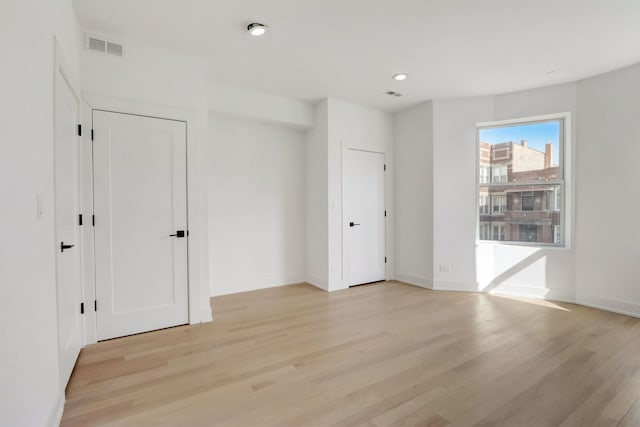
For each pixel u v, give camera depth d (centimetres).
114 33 264
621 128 328
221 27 256
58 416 163
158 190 286
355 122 446
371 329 290
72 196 228
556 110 371
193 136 302
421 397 185
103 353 241
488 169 420
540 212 390
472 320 312
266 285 439
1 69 111
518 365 222
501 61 316
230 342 262
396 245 483
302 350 247
